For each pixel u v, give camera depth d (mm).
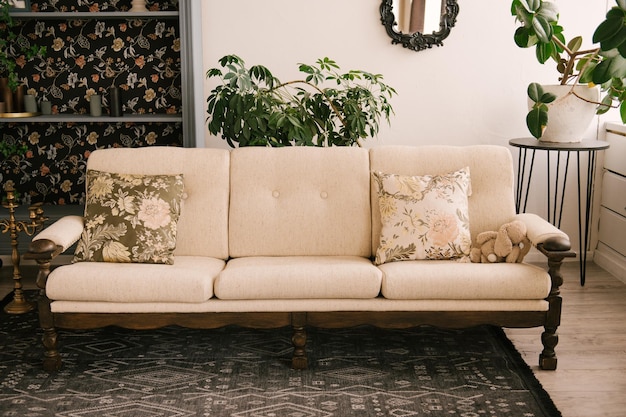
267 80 3738
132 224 3059
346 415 2543
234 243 3289
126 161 3330
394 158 3340
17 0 3998
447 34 4109
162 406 2607
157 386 2773
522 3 3490
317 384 2797
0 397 2672
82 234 3084
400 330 3383
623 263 4113
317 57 4156
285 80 4180
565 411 2582
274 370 2926
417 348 3162
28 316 3551
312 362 3010
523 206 4379
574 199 4379
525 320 2875
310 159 3352
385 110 3947
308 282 2818
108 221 3070
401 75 4184
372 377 2861
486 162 3322
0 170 4379
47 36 4219
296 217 3281
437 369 2936
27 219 4020
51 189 4398
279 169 3344
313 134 3781
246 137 3633
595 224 4438
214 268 3053
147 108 4293
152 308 2832
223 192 3324
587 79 3697
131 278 2809
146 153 3355
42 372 2900
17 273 3611
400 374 2891
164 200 3135
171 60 4238
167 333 3338
